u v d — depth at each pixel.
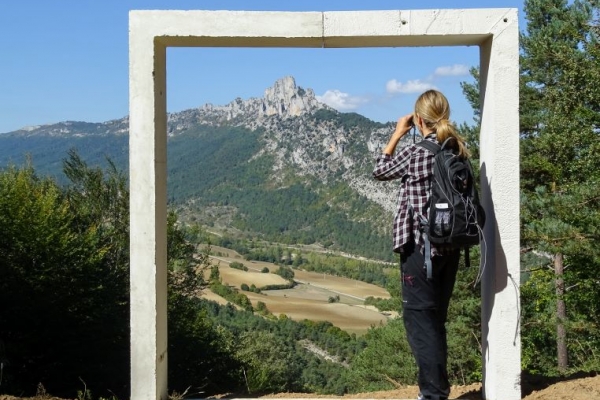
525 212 12.38
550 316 17.11
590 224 10.80
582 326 14.20
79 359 17.39
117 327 18.08
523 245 15.20
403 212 3.79
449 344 19.55
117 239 25.73
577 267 12.32
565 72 13.77
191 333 22.84
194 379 20.84
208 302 63.91
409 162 3.76
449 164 3.62
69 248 17.50
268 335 41.69
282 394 5.22
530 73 17.38
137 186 4.11
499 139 4.12
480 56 4.38
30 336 16.31
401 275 3.89
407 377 22.41
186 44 4.32
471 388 4.85
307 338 60.94
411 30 4.11
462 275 19.75
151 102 4.11
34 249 16.41
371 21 4.12
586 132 13.19
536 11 17.64
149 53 4.10
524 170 15.59
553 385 4.41
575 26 14.06
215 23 4.11
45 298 16.28
